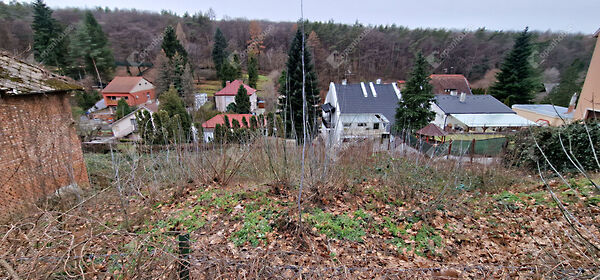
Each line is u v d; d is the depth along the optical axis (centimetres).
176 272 238
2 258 222
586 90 1100
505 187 649
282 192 559
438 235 425
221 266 258
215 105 3234
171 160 656
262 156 607
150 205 517
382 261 365
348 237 413
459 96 2383
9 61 666
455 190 574
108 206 498
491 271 333
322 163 551
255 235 413
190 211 498
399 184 575
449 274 333
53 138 697
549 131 771
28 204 544
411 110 1664
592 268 255
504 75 2953
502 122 1986
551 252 359
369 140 790
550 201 520
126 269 244
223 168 640
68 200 522
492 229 443
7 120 606
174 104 1858
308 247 386
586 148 698
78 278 251
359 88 2233
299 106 1639
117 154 630
